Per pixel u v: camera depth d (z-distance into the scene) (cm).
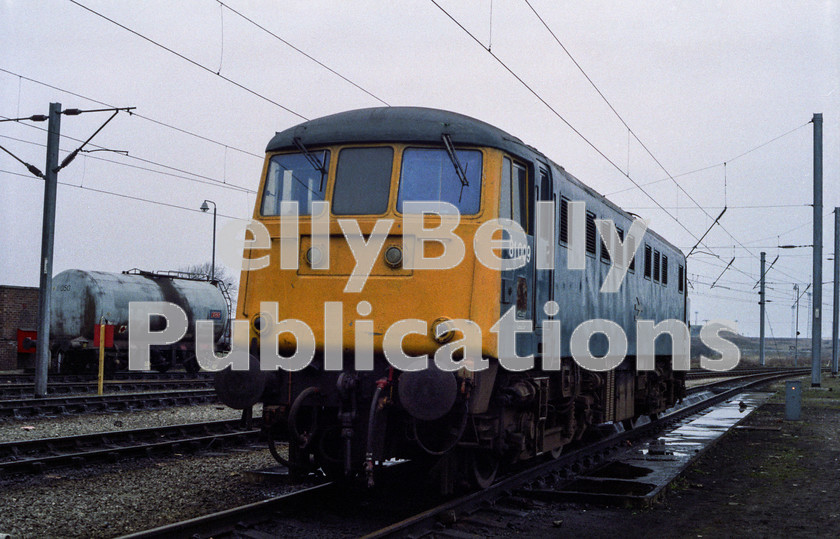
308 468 889
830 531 821
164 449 1262
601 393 1342
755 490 1042
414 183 875
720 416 2138
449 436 842
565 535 806
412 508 895
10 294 3266
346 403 841
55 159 2148
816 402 2617
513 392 912
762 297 6362
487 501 912
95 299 2947
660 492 988
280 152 934
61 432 1504
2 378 2777
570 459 1216
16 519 828
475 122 902
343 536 780
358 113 926
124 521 824
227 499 932
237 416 1784
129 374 3266
